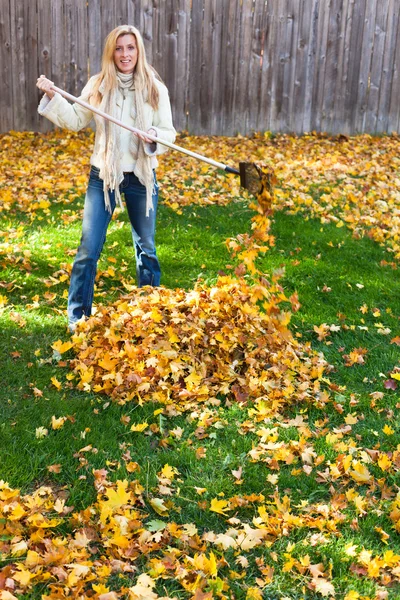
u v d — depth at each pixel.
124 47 4.43
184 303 4.68
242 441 3.77
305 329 5.02
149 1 9.63
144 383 4.08
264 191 4.43
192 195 7.43
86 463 3.50
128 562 2.93
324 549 3.07
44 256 5.89
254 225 4.57
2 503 3.10
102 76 4.55
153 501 3.24
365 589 2.91
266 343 4.53
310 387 4.30
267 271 5.83
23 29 9.48
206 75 9.99
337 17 10.12
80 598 2.68
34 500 3.19
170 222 6.72
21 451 3.56
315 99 10.40
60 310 5.00
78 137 9.66
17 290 5.32
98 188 4.60
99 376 4.20
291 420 3.96
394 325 5.15
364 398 4.23
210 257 6.06
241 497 3.36
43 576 2.79
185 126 10.14
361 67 10.40
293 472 3.54
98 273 5.59
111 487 3.34
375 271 5.96
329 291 5.58
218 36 9.88
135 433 3.78
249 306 4.70
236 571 2.96
